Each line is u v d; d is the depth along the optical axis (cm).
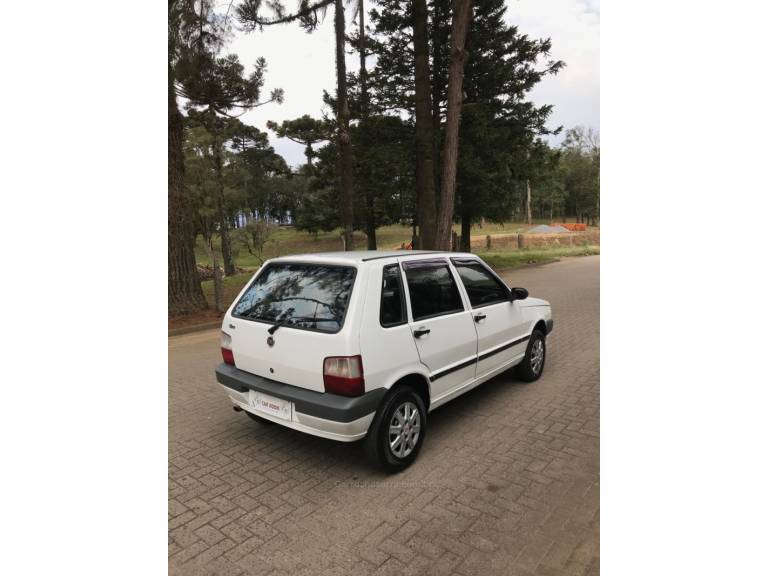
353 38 1817
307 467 378
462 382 439
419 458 387
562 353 703
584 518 306
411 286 389
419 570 262
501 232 5628
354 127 1938
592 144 8512
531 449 400
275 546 284
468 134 1820
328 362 330
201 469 376
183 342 850
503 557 271
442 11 1792
